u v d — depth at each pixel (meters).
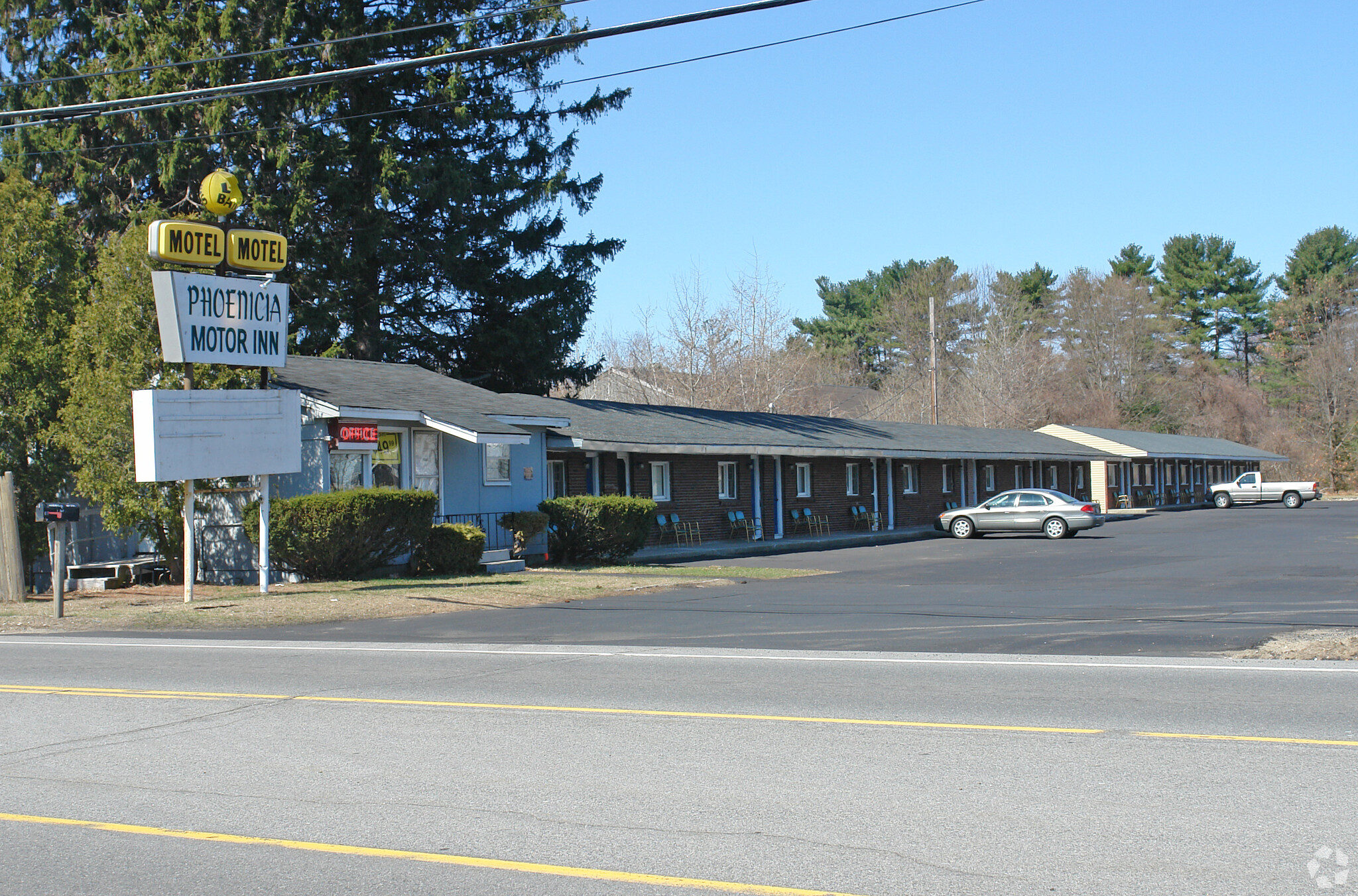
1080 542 32.94
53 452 23.77
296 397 19.08
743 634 13.60
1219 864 5.05
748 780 6.59
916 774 6.66
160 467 16.92
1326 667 10.38
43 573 25.12
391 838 5.63
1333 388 87.88
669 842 5.48
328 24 31.38
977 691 9.37
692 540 33.06
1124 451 57.19
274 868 5.23
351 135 32.38
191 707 9.16
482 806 6.15
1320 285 94.31
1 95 32.94
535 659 11.73
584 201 39.41
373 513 20.56
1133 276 98.88
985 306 88.88
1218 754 7.04
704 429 33.56
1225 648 11.74
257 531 20.55
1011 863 5.11
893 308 91.62
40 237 24.20
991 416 74.06
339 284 33.19
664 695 9.39
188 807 6.23
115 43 32.03
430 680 10.41
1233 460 73.00
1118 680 9.83
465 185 33.81
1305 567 22.17
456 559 22.47
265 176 31.80
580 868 5.14
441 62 13.05
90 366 21.34
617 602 17.77
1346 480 86.88
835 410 75.06
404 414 22.55
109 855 5.45
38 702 9.48
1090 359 87.69
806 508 38.38
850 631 13.70
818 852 5.30
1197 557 25.66
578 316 39.34
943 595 18.05
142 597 19.25
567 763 7.05
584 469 30.11
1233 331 102.00
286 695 9.71
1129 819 5.72
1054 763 6.85
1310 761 6.82
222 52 30.09
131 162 31.02
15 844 5.64
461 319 38.75
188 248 17.81
